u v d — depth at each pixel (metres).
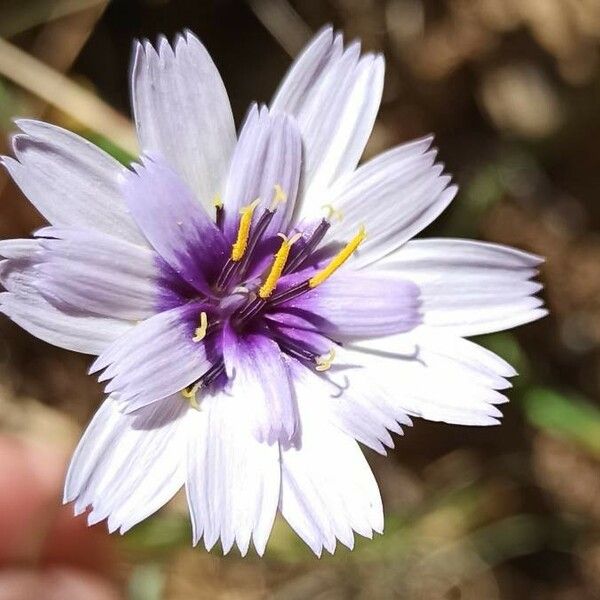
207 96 0.08
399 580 0.13
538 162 0.14
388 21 0.13
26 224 0.13
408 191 0.09
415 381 0.09
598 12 0.14
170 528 0.12
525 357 0.13
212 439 0.08
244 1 0.13
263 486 0.08
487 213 0.14
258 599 0.13
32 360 0.13
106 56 0.13
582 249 0.14
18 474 0.12
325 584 0.13
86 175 0.08
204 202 0.09
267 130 0.08
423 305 0.09
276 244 0.09
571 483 0.14
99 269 0.08
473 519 0.14
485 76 0.14
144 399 0.08
